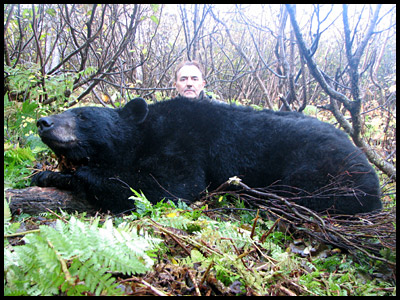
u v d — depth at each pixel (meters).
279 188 3.42
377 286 2.05
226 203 3.46
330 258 2.38
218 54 8.66
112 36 5.39
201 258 1.82
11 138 4.45
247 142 3.61
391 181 4.16
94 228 1.53
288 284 1.84
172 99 3.96
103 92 6.89
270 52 7.93
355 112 4.14
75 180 3.16
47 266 1.28
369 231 2.50
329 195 2.94
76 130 3.37
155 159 3.47
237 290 1.68
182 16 6.42
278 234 2.62
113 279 1.32
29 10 5.43
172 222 2.21
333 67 8.61
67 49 7.44
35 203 2.86
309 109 7.08
